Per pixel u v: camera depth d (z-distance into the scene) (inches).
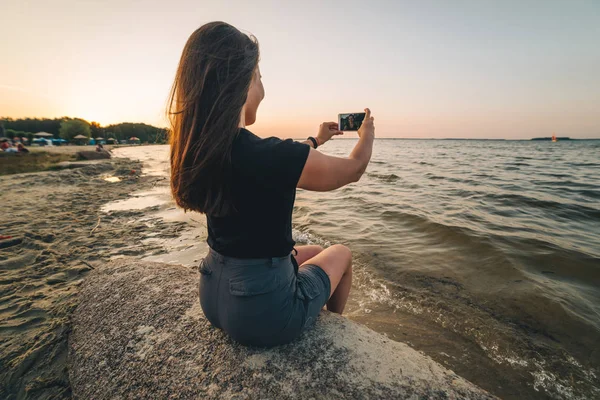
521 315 119.3
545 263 166.7
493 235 209.5
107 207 317.4
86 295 101.9
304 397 53.8
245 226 41.7
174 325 74.3
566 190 407.5
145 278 101.1
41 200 339.9
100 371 67.3
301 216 287.7
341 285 73.5
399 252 187.9
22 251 171.8
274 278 46.1
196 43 40.4
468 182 506.9
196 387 57.2
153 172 694.5
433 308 125.5
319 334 67.1
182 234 223.0
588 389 85.7
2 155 895.1
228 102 37.7
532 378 90.0
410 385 56.3
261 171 37.0
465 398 53.9
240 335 49.8
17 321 95.4
